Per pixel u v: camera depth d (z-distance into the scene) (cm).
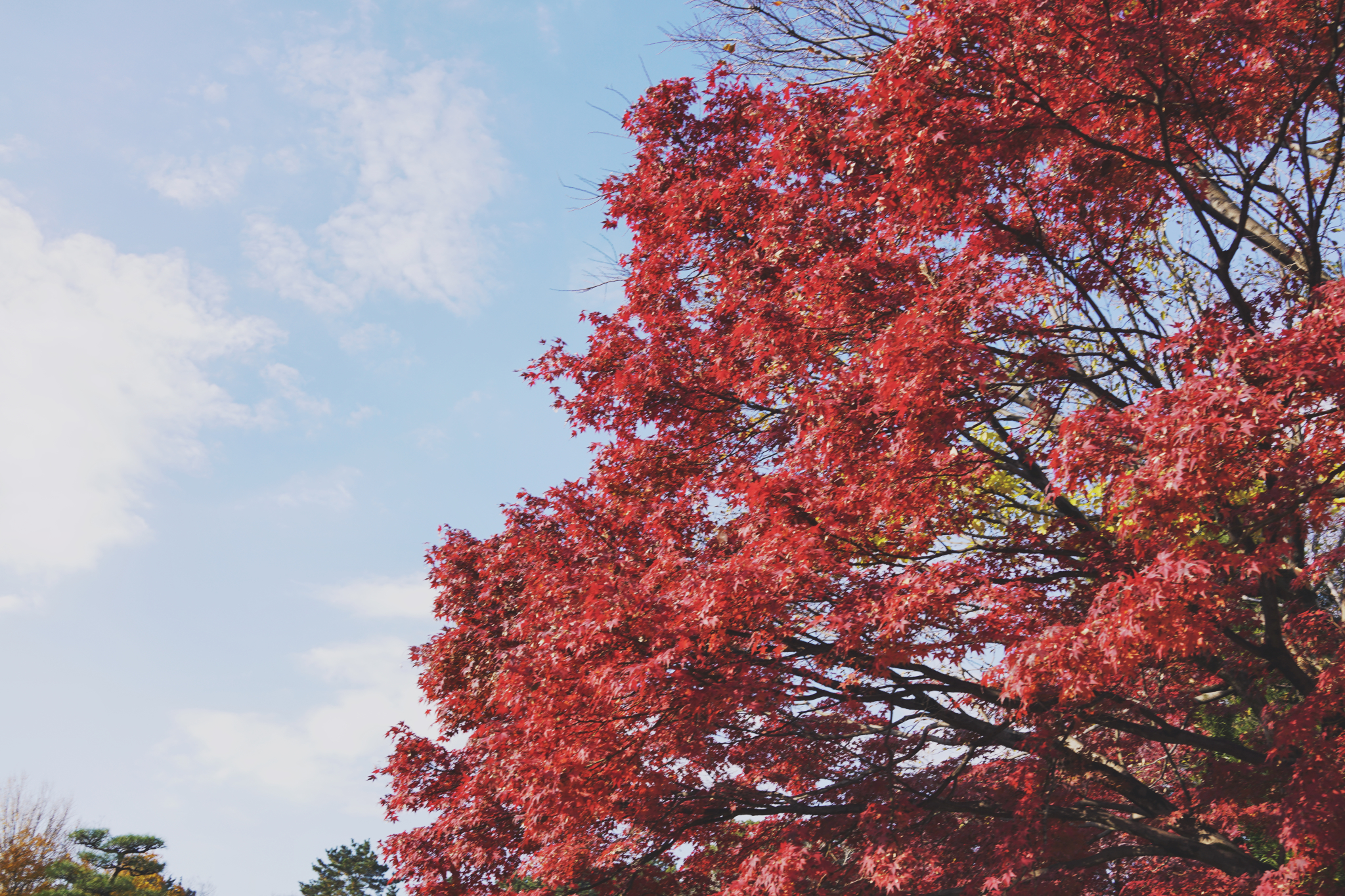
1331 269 1092
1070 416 718
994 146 825
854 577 898
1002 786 1111
